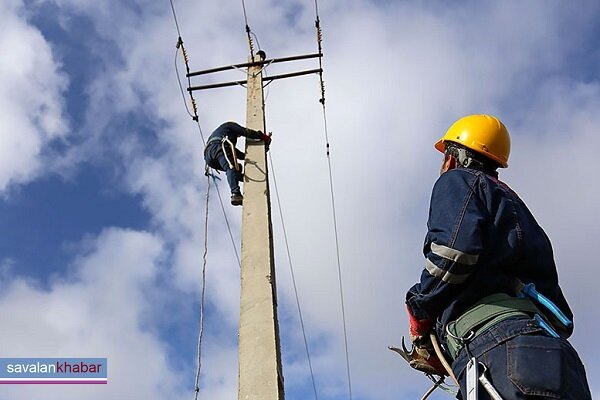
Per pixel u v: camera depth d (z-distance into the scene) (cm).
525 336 327
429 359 407
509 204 363
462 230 346
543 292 358
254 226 759
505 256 352
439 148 465
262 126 965
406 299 382
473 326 343
